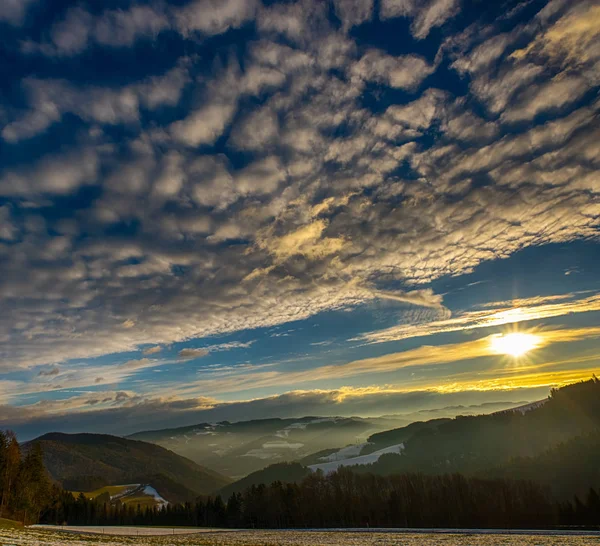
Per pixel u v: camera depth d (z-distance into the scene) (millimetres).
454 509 152125
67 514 182250
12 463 117688
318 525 162000
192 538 90438
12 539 52719
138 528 157750
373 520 158250
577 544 62562
